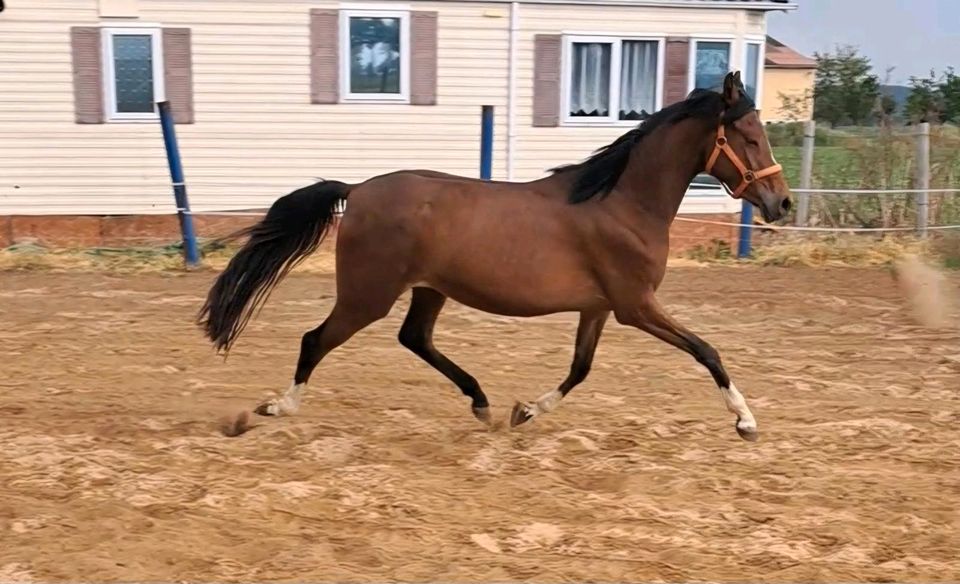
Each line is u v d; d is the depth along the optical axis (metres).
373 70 16.08
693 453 6.48
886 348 9.71
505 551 5.00
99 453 6.19
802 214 16.17
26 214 15.55
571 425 7.13
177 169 13.48
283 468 6.07
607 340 9.91
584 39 16.39
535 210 6.41
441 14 16.02
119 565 4.66
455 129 16.38
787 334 10.31
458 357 9.16
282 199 6.68
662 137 6.41
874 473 6.22
